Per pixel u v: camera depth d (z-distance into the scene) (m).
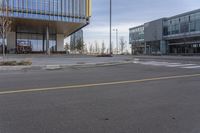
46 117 6.00
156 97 8.34
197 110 6.74
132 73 16.19
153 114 6.34
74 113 6.35
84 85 10.76
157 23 86.00
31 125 5.43
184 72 16.77
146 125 5.50
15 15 44.81
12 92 8.98
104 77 13.87
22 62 21.70
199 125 5.55
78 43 91.31
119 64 25.23
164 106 7.13
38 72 17.06
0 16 40.12
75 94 8.72
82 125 5.46
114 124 5.54
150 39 90.31
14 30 56.91
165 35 83.06
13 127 5.30
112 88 10.04
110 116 6.12
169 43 82.50
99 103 7.41
